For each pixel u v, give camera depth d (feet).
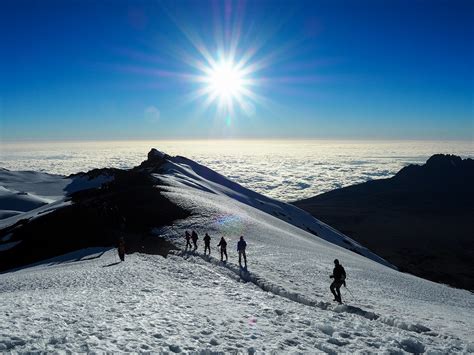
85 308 46.47
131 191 216.54
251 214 228.84
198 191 258.16
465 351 39.96
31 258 158.51
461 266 401.49
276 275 86.84
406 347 39.73
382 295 81.00
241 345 36.06
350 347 38.22
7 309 43.91
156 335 36.81
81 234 171.12
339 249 220.84
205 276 82.12
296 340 39.14
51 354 29.12
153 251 124.88
